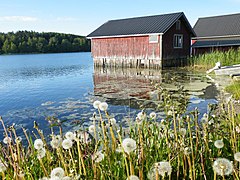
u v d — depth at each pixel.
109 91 14.46
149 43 25.91
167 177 1.84
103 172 1.81
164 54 25.50
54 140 1.76
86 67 33.91
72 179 1.31
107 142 2.08
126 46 27.81
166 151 2.17
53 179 1.25
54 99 12.86
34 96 14.06
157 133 2.57
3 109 10.96
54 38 92.44
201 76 18.19
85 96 13.30
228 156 2.09
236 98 4.52
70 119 8.49
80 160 1.88
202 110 8.50
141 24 28.11
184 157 1.84
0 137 6.93
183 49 27.61
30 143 2.61
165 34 25.45
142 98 11.77
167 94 2.65
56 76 24.12
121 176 1.83
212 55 23.41
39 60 52.12
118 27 29.91
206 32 32.41
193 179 1.78
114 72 25.00
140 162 1.77
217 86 13.62
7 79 22.78
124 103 10.85
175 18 25.62
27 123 8.55
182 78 17.66
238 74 12.84
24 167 1.95
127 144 1.37
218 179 1.76
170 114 2.30
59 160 1.94
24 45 86.12
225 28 31.58
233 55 21.94
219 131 2.37
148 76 20.36
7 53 84.12
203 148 2.16
